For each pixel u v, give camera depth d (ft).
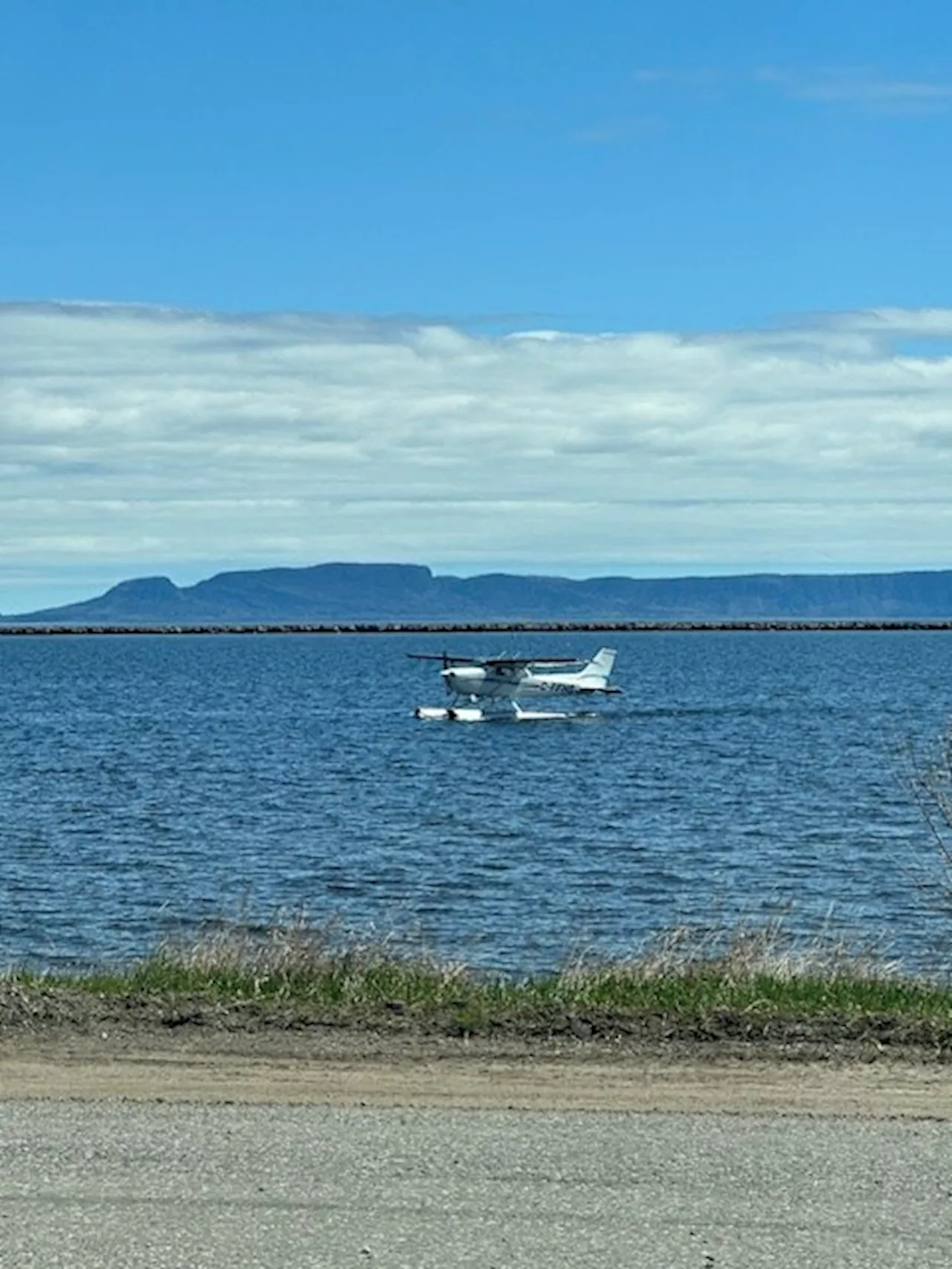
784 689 339.16
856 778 151.94
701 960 45.70
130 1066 29.22
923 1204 21.20
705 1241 19.76
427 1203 21.04
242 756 186.60
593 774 163.22
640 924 77.82
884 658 542.16
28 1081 27.91
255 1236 19.81
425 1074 28.76
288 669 484.74
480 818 127.03
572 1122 25.16
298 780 159.33
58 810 131.54
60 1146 23.44
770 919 75.41
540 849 108.58
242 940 51.60
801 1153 23.47
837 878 93.25
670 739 209.36
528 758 183.73
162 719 255.91
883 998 37.68
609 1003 35.91
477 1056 30.37
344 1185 21.74
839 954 49.44
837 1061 30.17
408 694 333.01
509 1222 20.35
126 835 116.16
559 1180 22.06
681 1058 30.30
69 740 211.82
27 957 66.08
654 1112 25.90
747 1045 31.40
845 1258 19.27
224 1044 31.19
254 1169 22.43
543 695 266.36
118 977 41.98
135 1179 21.91
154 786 152.25
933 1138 24.32
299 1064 29.48
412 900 86.79
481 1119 25.23
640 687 349.61
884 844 107.24
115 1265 18.84
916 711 258.78
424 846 110.32
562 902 85.97
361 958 42.88
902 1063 30.01
